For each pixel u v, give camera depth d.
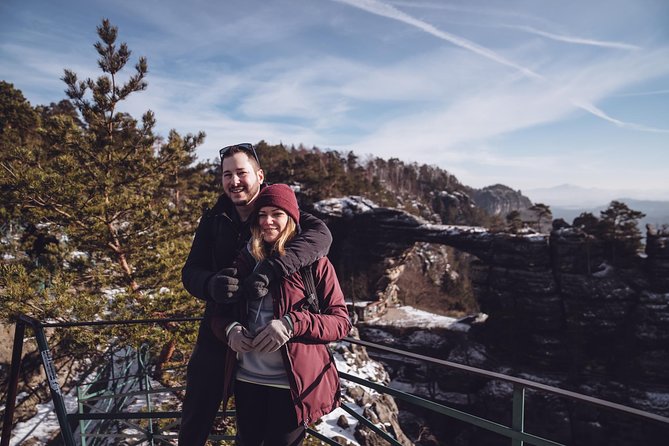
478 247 41.16
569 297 34.94
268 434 1.78
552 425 32.12
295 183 60.78
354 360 22.39
